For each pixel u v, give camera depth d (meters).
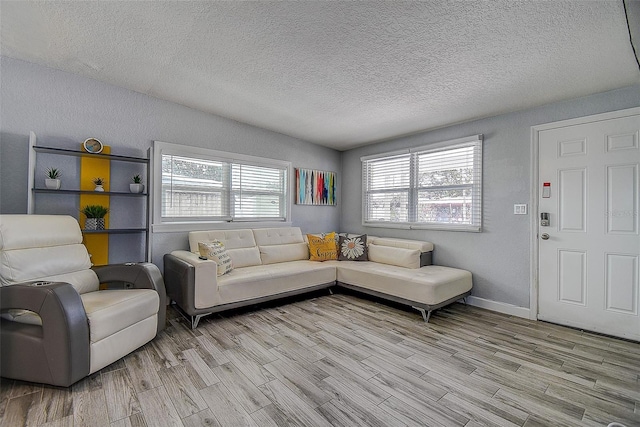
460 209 3.66
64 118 2.67
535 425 1.49
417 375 1.94
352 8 1.73
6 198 2.42
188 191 3.48
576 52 2.10
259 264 3.71
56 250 2.21
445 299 3.05
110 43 2.18
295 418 1.52
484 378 1.92
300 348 2.30
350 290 4.12
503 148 3.29
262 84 2.77
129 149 3.03
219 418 1.51
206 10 1.79
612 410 1.62
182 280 2.72
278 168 4.36
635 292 2.54
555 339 2.55
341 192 5.25
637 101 2.54
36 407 1.55
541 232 3.03
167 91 3.01
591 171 2.75
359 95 2.94
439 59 2.25
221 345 2.34
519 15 1.74
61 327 1.67
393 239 4.13
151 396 1.67
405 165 4.29
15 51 2.32
